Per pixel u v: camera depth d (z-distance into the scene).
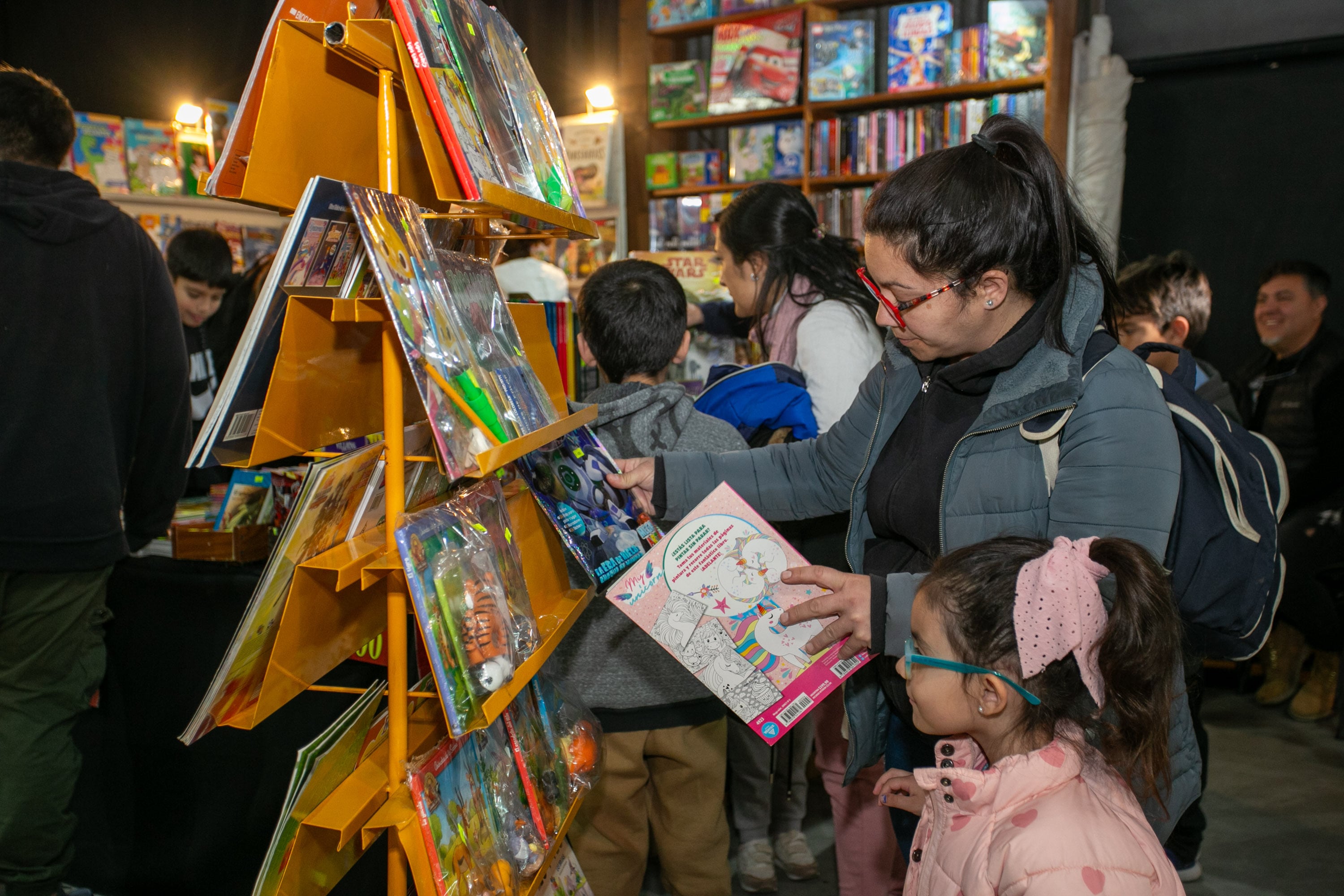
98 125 4.54
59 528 1.84
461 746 1.09
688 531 1.27
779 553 1.25
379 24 0.94
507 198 0.99
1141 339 2.37
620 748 1.68
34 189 1.84
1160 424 1.13
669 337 1.76
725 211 2.29
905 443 1.36
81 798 2.04
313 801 1.00
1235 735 3.38
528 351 1.39
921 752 1.43
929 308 1.16
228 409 0.87
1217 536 1.24
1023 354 1.18
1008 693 1.00
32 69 5.76
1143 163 4.39
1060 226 1.14
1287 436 3.42
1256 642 1.30
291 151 0.94
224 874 1.93
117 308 1.95
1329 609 3.33
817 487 1.52
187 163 4.73
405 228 0.98
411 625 1.66
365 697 1.18
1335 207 4.00
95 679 1.93
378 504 1.06
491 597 1.04
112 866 2.03
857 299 2.15
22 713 1.87
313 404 0.98
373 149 1.09
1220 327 4.29
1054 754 0.99
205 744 1.91
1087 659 0.95
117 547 1.93
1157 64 4.25
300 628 0.96
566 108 5.16
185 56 5.59
